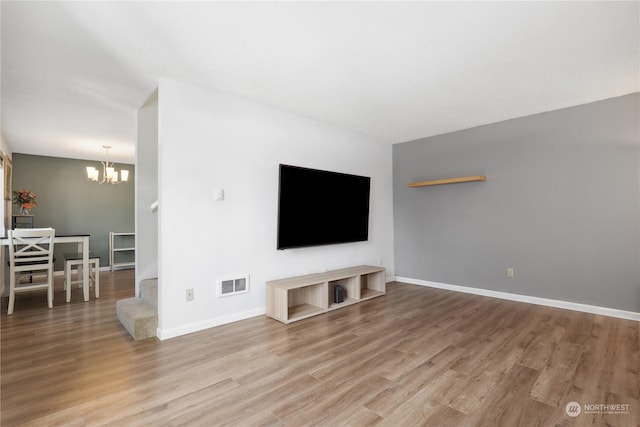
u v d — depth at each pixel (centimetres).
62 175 614
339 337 280
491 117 391
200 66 257
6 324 314
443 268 465
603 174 336
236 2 180
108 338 277
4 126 410
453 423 163
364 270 418
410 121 407
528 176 385
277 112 360
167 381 205
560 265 363
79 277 503
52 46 225
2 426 160
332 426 161
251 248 335
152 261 368
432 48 233
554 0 181
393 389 196
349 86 299
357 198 441
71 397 186
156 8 185
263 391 194
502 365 225
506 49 234
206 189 300
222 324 311
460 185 445
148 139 362
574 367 221
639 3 183
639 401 180
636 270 320
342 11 190
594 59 250
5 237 380
